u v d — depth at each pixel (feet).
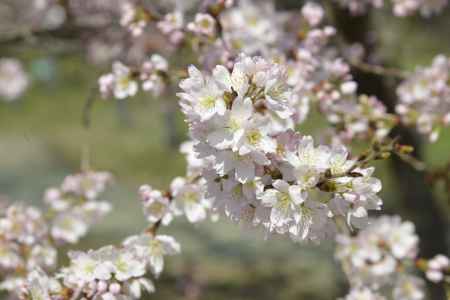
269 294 24.77
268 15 12.14
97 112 50.03
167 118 24.54
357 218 6.20
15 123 49.01
